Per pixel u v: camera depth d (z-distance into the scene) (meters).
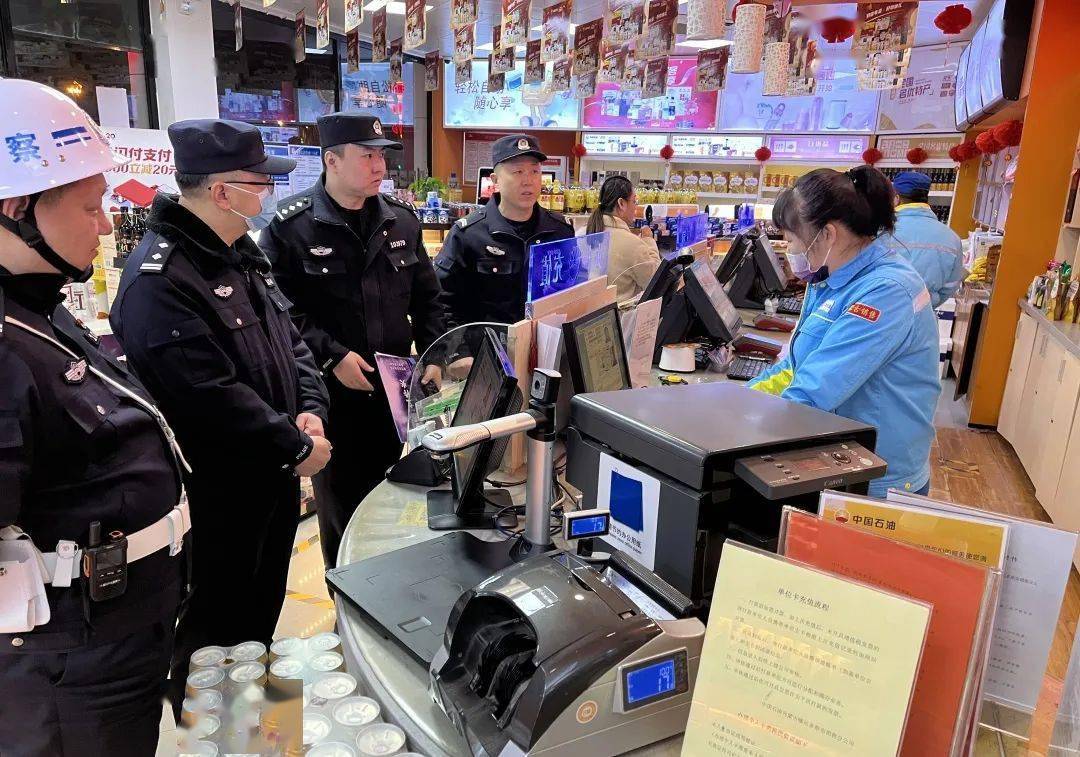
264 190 1.89
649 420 1.16
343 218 2.49
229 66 7.43
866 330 1.52
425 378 1.89
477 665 0.98
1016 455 4.59
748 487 1.08
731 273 4.00
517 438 1.70
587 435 1.29
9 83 1.24
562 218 3.18
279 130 7.96
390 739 0.92
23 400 1.21
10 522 1.20
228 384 1.78
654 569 1.13
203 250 1.80
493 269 3.03
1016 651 0.87
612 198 3.75
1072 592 2.94
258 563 2.11
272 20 7.64
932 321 1.63
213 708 0.99
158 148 3.52
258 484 1.99
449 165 10.41
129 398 1.43
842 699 0.70
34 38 5.33
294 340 2.26
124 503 1.37
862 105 8.33
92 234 1.34
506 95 9.68
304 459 1.90
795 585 0.73
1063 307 4.06
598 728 0.87
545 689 0.84
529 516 1.32
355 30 4.46
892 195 1.62
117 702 1.41
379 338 2.57
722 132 8.91
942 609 0.73
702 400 1.31
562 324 1.70
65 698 1.35
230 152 1.77
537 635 0.89
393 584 1.24
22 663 1.31
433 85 4.75
